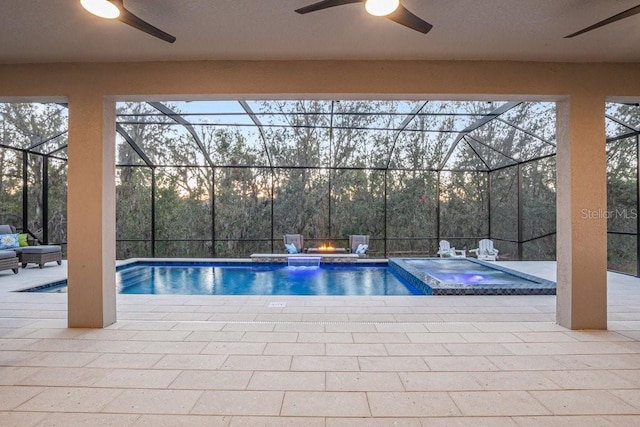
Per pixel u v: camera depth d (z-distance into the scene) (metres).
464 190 11.09
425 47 3.16
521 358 2.76
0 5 2.45
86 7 2.19
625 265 7.84
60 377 2.42
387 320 3.76
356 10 2.57
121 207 11.08
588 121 3.41
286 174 11.12
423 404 2.11
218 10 2.56
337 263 8.94
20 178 10.04
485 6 2.52
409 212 11.12
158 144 10.62
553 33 2.90
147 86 3.43
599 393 2.23
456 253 10.02
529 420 1.95
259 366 2.61
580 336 3.24
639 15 2.58
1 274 6.77
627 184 7.79
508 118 8.75
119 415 1.98
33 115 10.23
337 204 11.05
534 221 10.09
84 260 3.46
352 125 8.29
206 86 3.43
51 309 4.12
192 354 2.83
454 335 3.28
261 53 3.29
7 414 1.98
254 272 8.42
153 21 2.71
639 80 3.40
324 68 3.43
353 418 1.97
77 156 3.45
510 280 6.54
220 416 1.98
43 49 3.17
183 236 11.16
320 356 2.80
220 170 11.05
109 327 3.49
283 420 1.95
